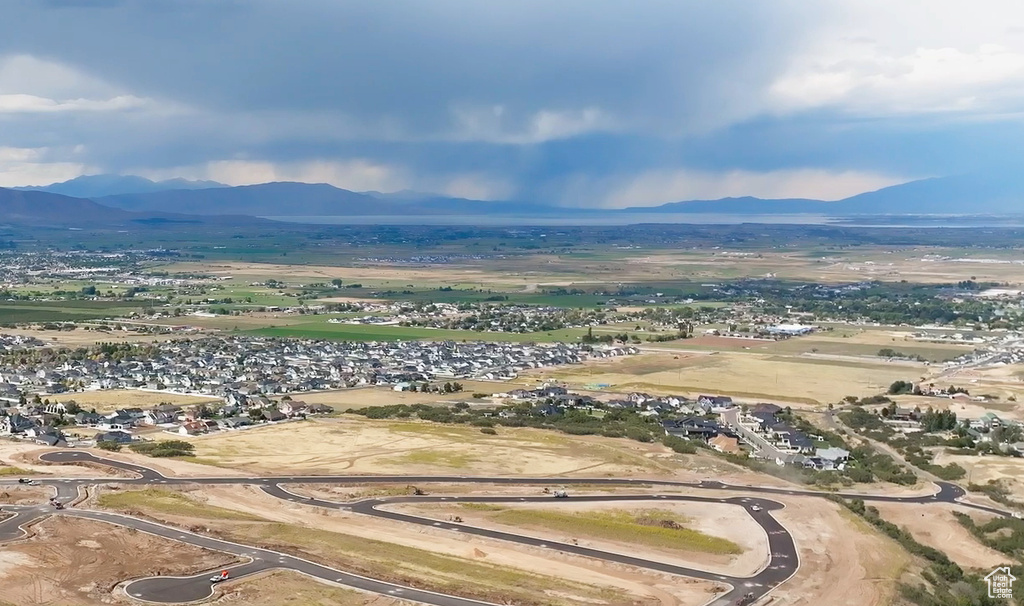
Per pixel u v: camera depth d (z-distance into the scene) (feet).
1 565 541.75
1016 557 613.11
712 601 506.89
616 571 549.95
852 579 540.93
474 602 496.23
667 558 573.74
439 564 552.00
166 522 620.90
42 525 614.75
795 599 511.40
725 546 588.91
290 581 520.83
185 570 535.19
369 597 500.74
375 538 603.67
